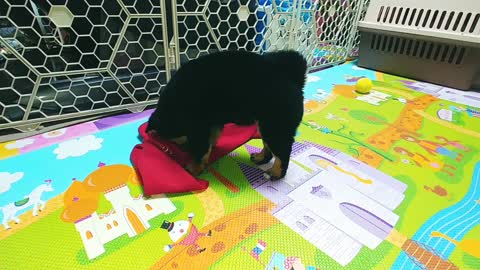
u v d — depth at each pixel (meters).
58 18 1.09
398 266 0.74
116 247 0.74
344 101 1.67
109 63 1.29
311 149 1.20
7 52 1.11
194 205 0.89
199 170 1.02
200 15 1.42
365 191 0.98
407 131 1.38
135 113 1.41
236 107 0.91
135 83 1.47
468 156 1.21
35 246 0.73
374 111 1.56
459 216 0.90
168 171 0.95
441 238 0.82
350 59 2.52
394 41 2.07
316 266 0.73
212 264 0.72
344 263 0.74
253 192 0.95
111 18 1.30
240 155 1.15
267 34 1.74
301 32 1.94
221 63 0.91
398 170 1.10
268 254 0.75
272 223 0.84
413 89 1.89
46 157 1.05
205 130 0.94
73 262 0.70
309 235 0.81
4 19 1.09
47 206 0.85
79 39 1.28
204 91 0.90
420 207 0.93
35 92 1.15
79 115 1.28
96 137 1.19
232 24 1.63
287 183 1.00
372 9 2.14
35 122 1.19
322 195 0.96
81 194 0.90
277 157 0.97
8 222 0.79
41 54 1.22
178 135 0.98
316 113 1.51
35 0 1.13
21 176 0.96
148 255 0.73
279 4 1.77
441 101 1.72
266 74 0.88
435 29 1.87
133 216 0.83
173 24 1.35
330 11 2.06
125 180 0.97
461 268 0.74
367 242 0.80
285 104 0.87
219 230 0.81
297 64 0.93
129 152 1.11
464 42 1.76
